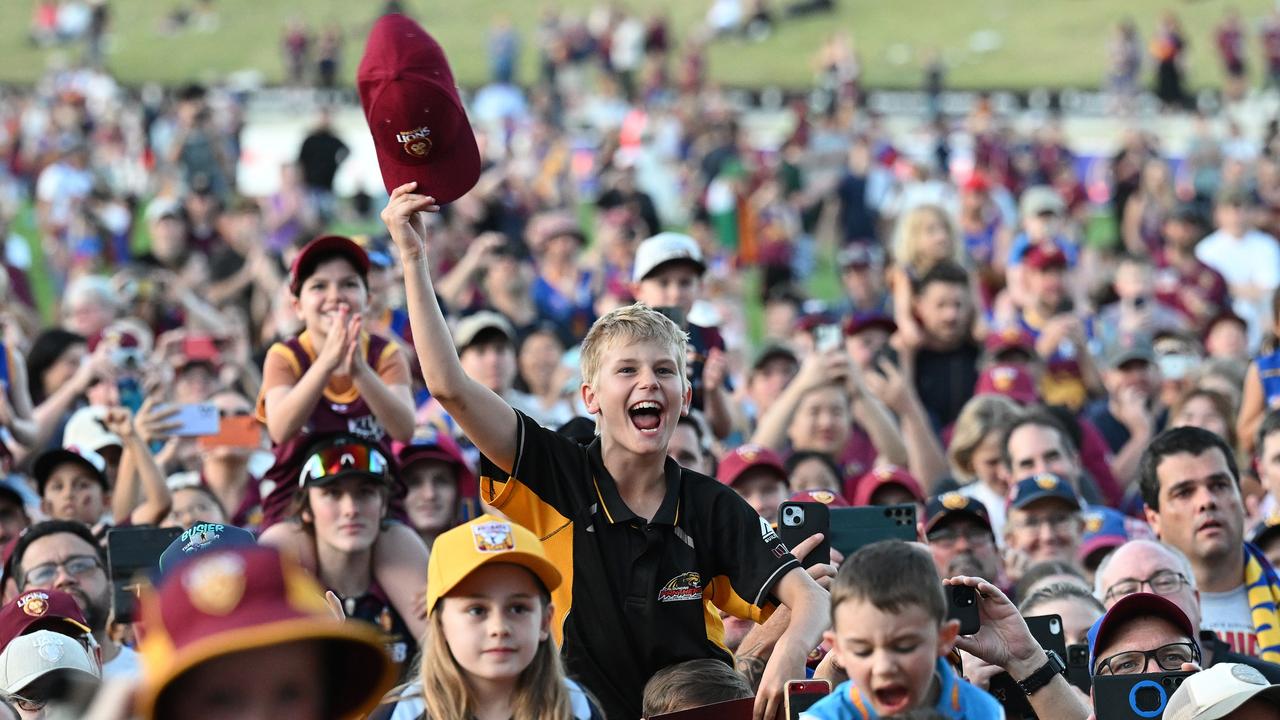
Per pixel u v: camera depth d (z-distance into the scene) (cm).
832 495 1025
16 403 1512
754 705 745
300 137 6606
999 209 3459
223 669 416
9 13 9962
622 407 789
